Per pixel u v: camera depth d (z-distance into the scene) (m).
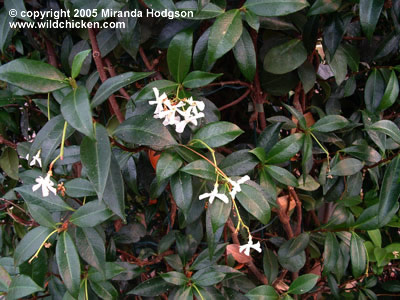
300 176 0.47
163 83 0.35
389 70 0.44
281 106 0.51
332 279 0.46
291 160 0.48
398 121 0.48
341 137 0.49
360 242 0.43
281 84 0.45
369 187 0.52
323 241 0.47
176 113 0.36
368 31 0.34
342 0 0.38
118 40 0.42
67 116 0.26
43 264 0.35
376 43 0.44
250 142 0.51
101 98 0.29
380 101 0.44
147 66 0.44
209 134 0.33
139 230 0.53
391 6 0.39
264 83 0.46
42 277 0.35
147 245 0.55
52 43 0.48
